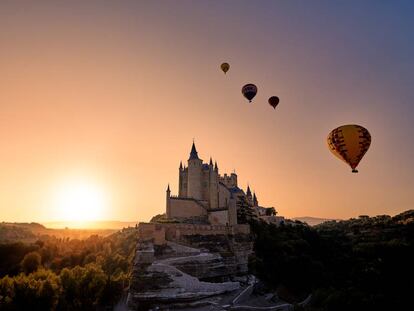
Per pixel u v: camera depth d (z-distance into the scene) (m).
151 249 79.94
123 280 84.88
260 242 110.38
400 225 172.38
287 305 77.00
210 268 87.25
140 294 72.06
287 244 109.06
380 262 109.25
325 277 92.44
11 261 127.56
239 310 72.06
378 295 72.19
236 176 168.88
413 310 68.06
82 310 73.50
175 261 81.81
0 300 64.62
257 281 90.75
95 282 77.38
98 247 172.50
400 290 83.50
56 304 70.25
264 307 74.75
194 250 88.81
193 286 76.69
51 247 151.88
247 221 124.44
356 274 98.50
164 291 72.81
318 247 120.12
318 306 73.06
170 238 88.94
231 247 98.62
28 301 67.12
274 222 156.50
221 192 135.62
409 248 117.75
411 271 100.88
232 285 83.62
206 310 70.62
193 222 116.94
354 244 138.75
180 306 71.75
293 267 92.94
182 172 142.50
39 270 89.12
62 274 80.31
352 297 71.50
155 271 75.75
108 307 77.50
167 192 115.44
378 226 186.12
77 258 139.12
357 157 59.38
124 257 123.06
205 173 135.88
